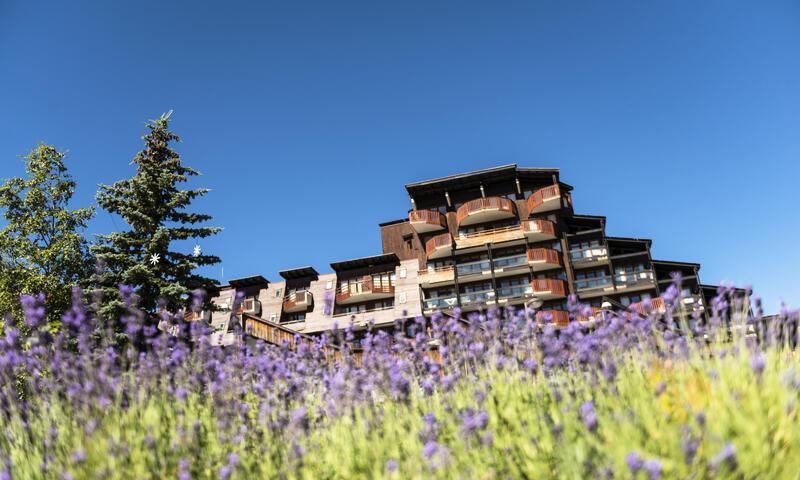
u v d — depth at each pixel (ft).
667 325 16.89
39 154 88.89
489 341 17.71
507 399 13.91
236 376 16.90
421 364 18.06
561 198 141.79
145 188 65.67
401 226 154.51
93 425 11.91
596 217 140.56
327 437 14.25
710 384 12.09
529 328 17.54
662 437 10.00
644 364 15.58
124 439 12.08
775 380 11.05
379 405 15.76
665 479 8.87
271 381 16.21
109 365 15.48
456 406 14.33
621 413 11.14
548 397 13.96
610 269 131.64
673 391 12.48
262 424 13.91
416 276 142.92
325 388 17.15
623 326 17.87
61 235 85.15
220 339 21.62
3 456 12.45
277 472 11.68
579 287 133.39
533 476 10.36
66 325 16.05
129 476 10.94
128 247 63.41
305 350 18.61
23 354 15.08
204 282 63.62
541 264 135.13
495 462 10.64
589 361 14.33
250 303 143.43
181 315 19.97
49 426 13.69
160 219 66.59
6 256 80.59
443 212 153.07
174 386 16.46
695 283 124.67
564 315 119.85
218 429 13.34
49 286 77.25
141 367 15.99
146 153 71.26
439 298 137.59
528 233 138.51
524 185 150.82
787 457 9.20
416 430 12.34
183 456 12.01
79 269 82.74
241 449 12.55
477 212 143.84
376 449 12.05
